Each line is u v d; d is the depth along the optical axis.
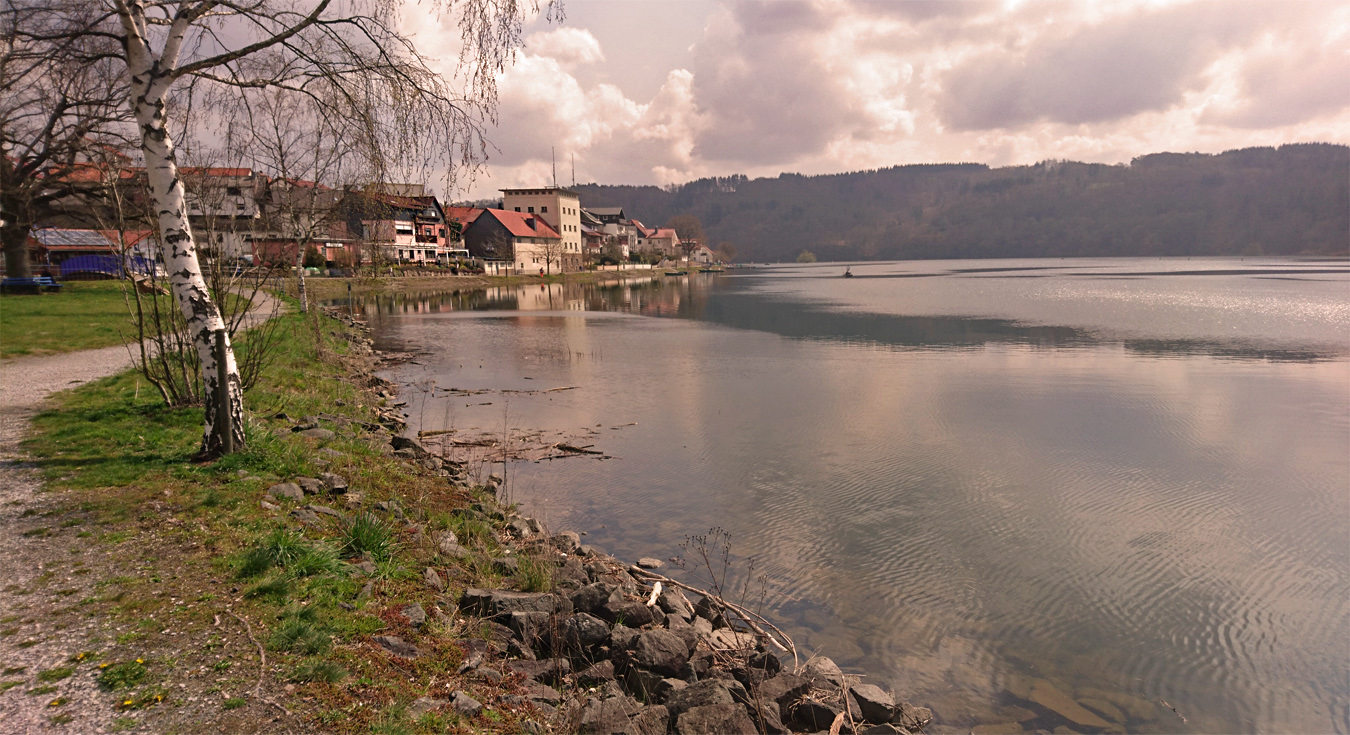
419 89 9.34
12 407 12.95
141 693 4.80
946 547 11.30
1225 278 109.00
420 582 7.43
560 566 9.12
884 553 11.05
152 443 10.73
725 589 9.81
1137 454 16.50
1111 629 8.94
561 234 135.62
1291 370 27.81
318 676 5.18
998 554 11.05
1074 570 10.52
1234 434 18.27
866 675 7.88
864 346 36.19
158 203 9.40
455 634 6.53
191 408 13.01
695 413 20.67
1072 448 17.03
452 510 10.79
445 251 106.19
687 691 6.34
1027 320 48.53
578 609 7.84
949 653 8.34
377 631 6.08
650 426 19.09
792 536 11.69
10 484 8.77
